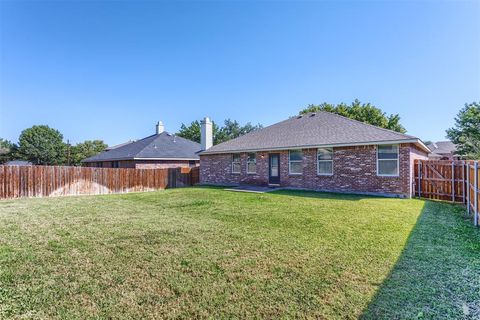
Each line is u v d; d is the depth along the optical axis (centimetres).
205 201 1097
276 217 754
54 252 483
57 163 4456
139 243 531
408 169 1192
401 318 273
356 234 578
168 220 743
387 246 496
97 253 476
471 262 417
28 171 1425
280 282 356
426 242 521
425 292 324
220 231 614
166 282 361
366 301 306
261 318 278
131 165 2380
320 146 1426
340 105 3328
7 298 321
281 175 1625
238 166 1877
